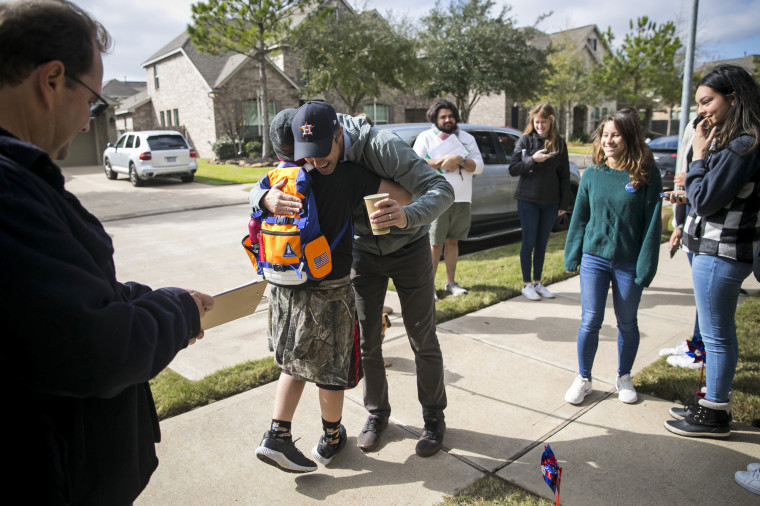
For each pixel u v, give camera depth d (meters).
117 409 1.16
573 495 2.32
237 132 24.94
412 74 21.84
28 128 1.09
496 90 25.73
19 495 0.99
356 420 2.99
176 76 27.81
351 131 2.30
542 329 4.29
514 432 2.83
